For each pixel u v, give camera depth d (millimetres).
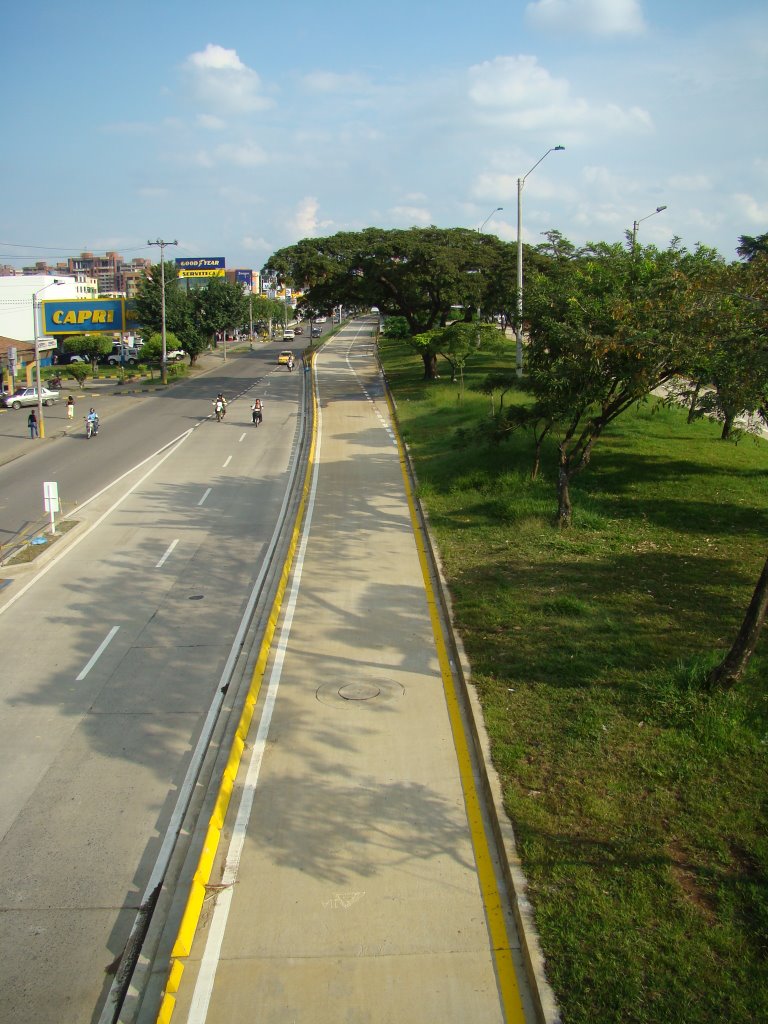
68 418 41438
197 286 85188
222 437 34938
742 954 5672
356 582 15211
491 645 11414
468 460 24594
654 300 14297
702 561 14727
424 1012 5648
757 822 7129
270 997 5824
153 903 7113
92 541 19328
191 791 8906
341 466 26984
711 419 18016
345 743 9367
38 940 6738
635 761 8188
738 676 9312
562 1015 5324
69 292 86250
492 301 45188
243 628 13750
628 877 6531
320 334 113938
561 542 16219
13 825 8344
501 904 6625
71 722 10547
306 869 7184
